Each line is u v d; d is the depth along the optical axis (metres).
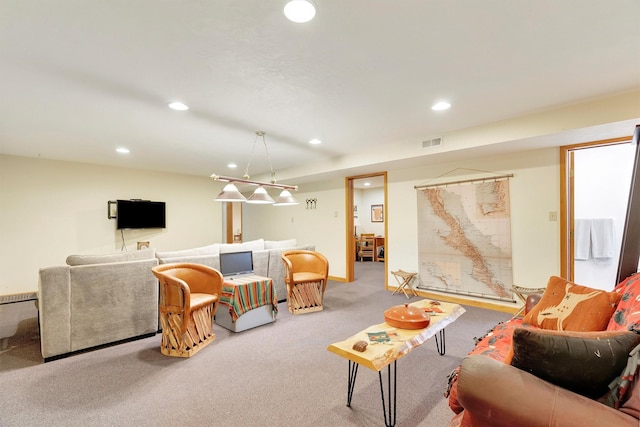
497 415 1.00
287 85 2.46
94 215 5.58
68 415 1.85
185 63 2.10
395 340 1.88
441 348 2.73
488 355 1.64
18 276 4.84
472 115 3.18
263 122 3.36
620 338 1.05
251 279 3.54
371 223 9.55
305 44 1.89
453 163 4.46
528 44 1.90
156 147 4.42
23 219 4.91
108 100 2.71
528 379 1.03
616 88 2.54
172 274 3.05
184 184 6.79
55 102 2.73
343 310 4.05
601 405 0.92
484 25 1.71
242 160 5.41
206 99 2.72
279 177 6.27
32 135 3.76
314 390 2.13
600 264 4.42
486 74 2.30
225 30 1.74
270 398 2.04
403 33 1.79
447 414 1.86
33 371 2.40
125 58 2.03
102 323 2.84
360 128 3.61
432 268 4.66
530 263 3.79
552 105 2.92
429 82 2.42
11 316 3.79
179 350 2.66
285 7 1.55
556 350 1.03
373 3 1.52
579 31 1.76
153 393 2.09
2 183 4.75
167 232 6.51
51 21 1.63
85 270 2.75
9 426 1.76
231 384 2.21
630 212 2.40
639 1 1.50
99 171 5.66
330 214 6.33
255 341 3.01
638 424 0.85
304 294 3.95
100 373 2.37
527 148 3.67
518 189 3.87
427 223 4.72
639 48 1.94
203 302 2.86
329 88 2.52
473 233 4.23
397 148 4.29
